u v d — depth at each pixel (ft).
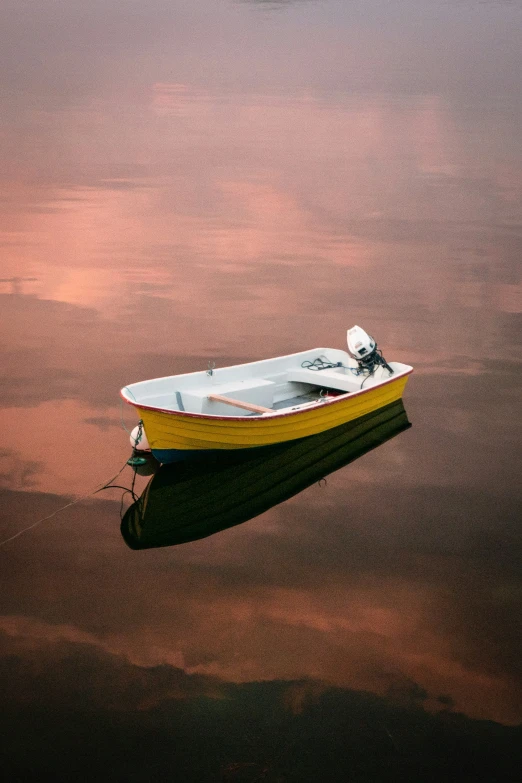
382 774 16.63
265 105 95.55
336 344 40.06
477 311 43.62
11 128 84.12
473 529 25.00
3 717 17.89
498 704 18.37
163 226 57.67
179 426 26.58
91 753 17.04
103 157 74.64
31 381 34.91
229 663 19.66
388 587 22.38
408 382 35.40
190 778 16.52
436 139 81.41
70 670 19.35
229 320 42.65
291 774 16.63
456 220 59.26
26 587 22.29
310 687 18.90
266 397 31.01
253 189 66.23
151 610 21.48
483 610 21.44
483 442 30.37
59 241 53.98
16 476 27.45
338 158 75.05
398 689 18.83
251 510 26.21
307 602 21.81
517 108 93.91
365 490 27.27
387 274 49.34
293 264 51.13
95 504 26.07
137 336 40.24
